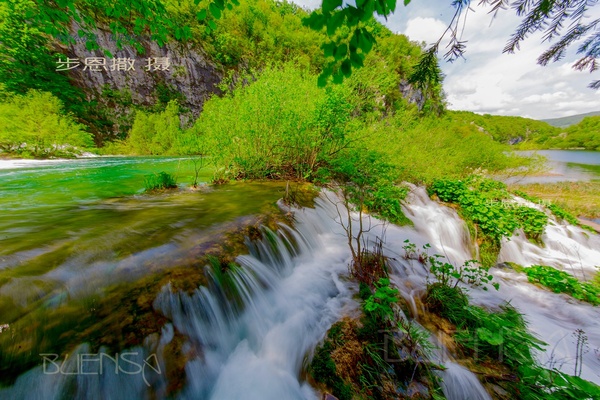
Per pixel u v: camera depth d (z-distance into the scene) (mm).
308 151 7793
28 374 1543
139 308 2072
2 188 6152
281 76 7660
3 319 1695
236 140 7453
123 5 3939
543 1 1281
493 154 12828
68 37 3963
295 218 4695
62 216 3965
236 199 5348
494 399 2088
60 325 1785
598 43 1459
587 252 6828
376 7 1163
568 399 1863
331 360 2166
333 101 6258
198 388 1998
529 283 4773
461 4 1298
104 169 10164
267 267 3373
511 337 2535
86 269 2355
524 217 7312
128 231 3326
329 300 3012
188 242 3098
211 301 2457
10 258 2432
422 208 7445
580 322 3639
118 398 1715
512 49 1499
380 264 3594
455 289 3242
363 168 6070
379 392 2020
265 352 2451
